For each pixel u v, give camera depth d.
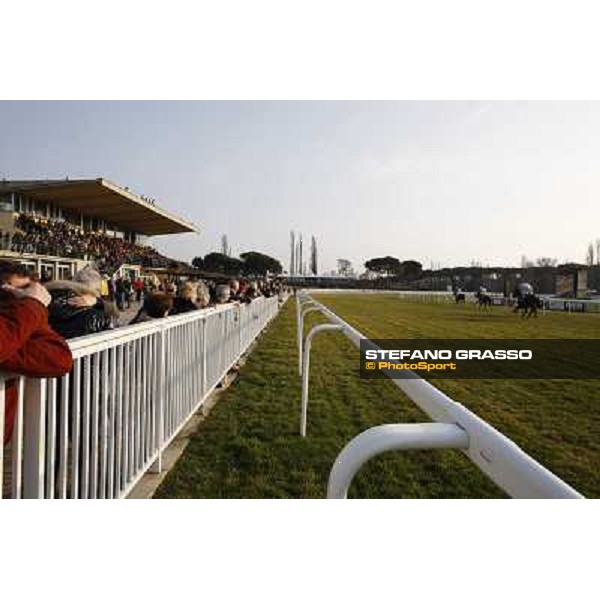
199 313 4.61
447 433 1.17
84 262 23.23
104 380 2.49
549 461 3.92
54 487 2.24
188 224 34.03
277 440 4.12
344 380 6.58
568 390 6.55
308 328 13.95
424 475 3.48
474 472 3.54
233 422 4.61
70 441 2.64
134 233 35.31
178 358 3.99
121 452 2.80
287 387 6.10
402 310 23.94
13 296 1.95
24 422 1.93
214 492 3.19
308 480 3.37
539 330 14.60
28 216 21.61
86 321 2.74
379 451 1.15
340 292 51.53
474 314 21.47
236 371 7.09
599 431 4.73
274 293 22.02
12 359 1.72
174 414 3.88
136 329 2.90
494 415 5.27
